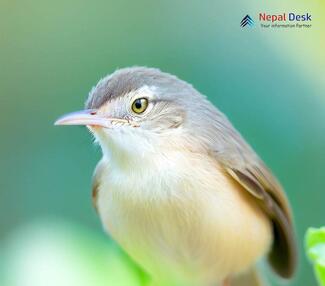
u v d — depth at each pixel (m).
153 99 0.82
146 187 0.82
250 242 0.83
